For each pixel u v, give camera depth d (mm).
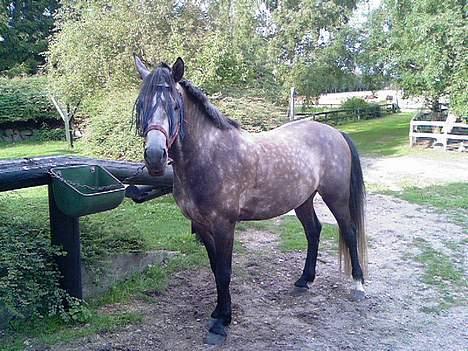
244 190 3385
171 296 4016
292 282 4352
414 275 4559
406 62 14688
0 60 24062
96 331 3352
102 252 4023
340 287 4234
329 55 19516
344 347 3227
